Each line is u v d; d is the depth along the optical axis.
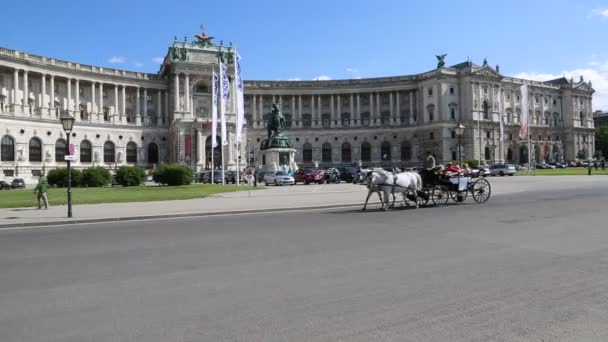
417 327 9.05
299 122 151.12
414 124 145.88
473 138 141.75
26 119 108.81
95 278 13.16
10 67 105.62
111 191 56.97
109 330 9.06
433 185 33.41
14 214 31.20
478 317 9.55
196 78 134.88
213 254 16.50
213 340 8.51
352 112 152.12
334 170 86.62
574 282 11.99
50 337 8.74
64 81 119.50
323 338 8.55
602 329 8.83
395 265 14.23
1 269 14.50
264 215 30.33
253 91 146.25
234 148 130.50
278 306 10.41
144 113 133.88
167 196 46.47
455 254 15.74
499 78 148.38
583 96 183.62
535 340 8.35
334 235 20.47
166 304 10.65
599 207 29.27
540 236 18.98
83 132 120.56
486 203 34.25
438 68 143.00
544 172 110.44
